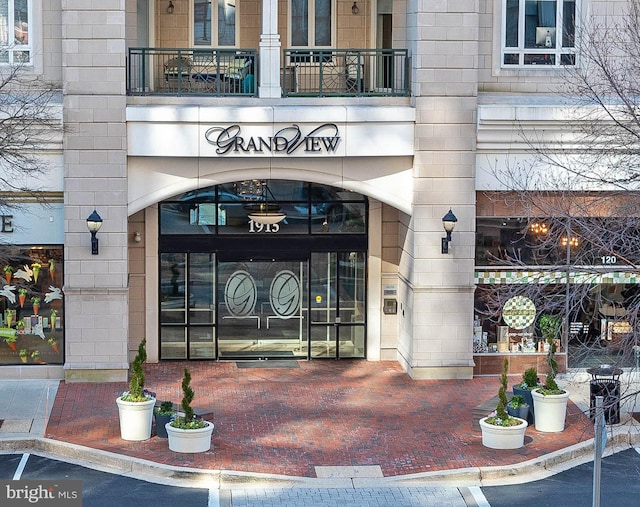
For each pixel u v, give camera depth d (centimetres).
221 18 2852
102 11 2519
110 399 2464
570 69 2556
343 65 2831
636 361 2656
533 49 2672
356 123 2597
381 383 2662
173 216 2806
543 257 2688
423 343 2677
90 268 2572
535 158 2625
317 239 2848
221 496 1942
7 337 2623
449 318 2672
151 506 1880
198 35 2847
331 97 2644
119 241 2575
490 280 2711
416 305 2662
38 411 2366
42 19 2572
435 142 2620
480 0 2650
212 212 2819
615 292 2723
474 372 2731
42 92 2512
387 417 2394
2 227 2577
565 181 2495
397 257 2866
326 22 2875
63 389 2539
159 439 2202
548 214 2161
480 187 2655
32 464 2078
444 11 2588
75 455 2120
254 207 2827
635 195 2233
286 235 2844
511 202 2661
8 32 2572
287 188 2831
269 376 2719
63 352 2636
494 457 2138
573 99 2634
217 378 2691
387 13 2875
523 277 2712
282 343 2883
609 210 2564
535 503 1938
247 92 2783
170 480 2014
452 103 2612
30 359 2631
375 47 2873
